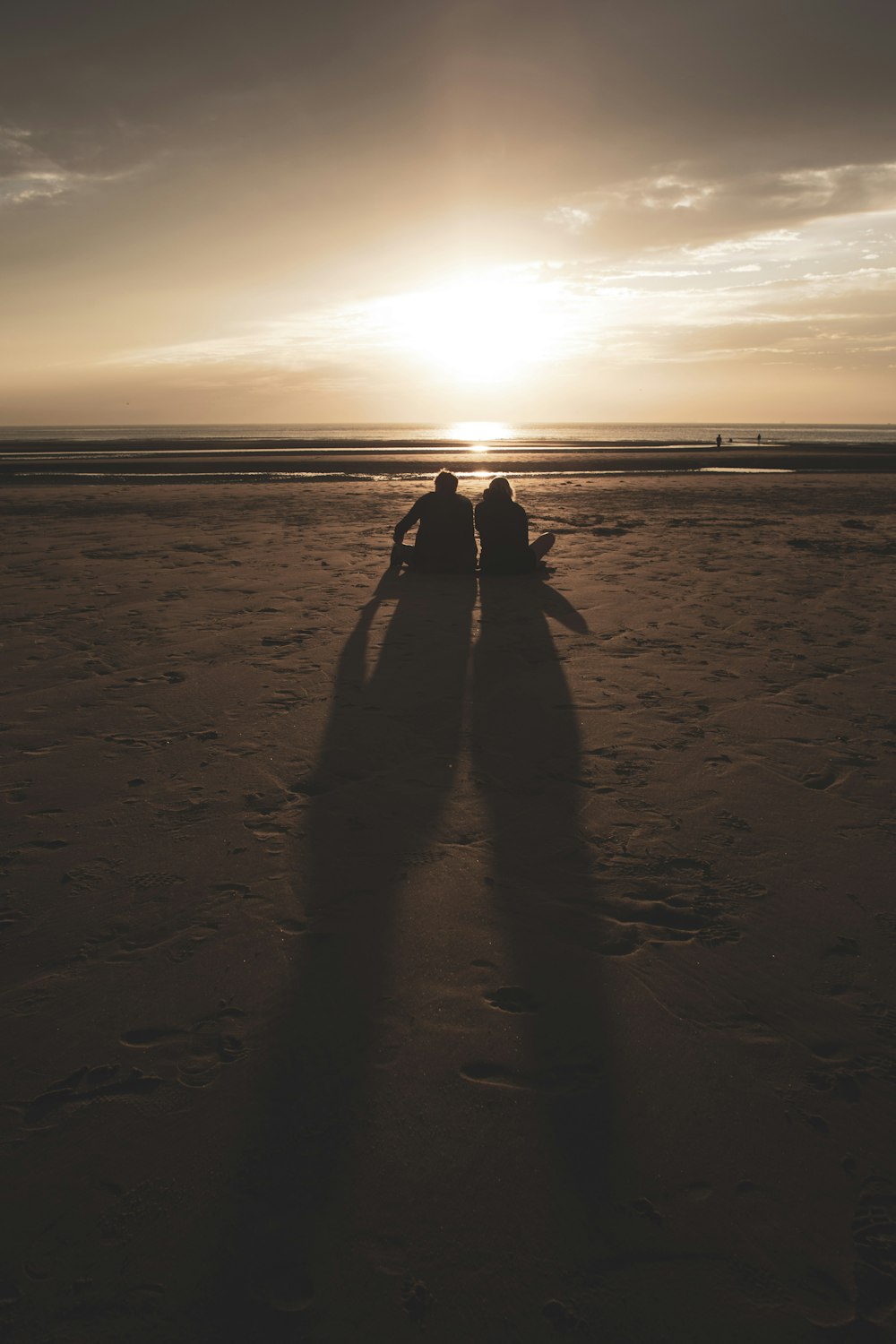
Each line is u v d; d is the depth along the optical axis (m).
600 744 3.66
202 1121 1.67
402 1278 1.37
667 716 4.01
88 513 14.66
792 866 2.64
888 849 2.75
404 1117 1.68
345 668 4.78
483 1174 1.55
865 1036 1.92
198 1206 1.49
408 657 5.03
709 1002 2.03
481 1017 1.97
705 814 3.00
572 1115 1.69
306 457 42.91
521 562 7.82
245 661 4.93
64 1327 1.29
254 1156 1.59
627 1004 2.02
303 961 2.18
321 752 3.56
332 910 2.40
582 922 2.35
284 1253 1.41
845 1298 1.34
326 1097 1.73
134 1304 1.32
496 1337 1.28
